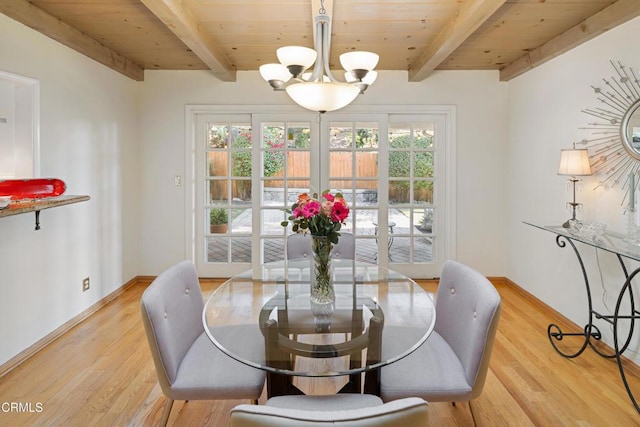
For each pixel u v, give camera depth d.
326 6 2.13
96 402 1.99
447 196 4.08
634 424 1.83
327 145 4.03
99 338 2.74
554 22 2.68
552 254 3.19
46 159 2.66
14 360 2.35
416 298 1.99
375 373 1.54
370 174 4.07
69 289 2.91
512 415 1.90
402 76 3.96
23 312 2.44
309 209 1.71
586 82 2.73
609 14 2.39
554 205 3.15
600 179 2.60
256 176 4.05
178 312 1.73
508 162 3.98
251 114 4.02
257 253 4.11
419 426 0.88
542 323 3.03
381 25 2.71
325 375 1.28
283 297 1.99
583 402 2.00
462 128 4.00
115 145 3.57
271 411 0.85
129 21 2.70
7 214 1.89
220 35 2.90
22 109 2.52
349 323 1.66
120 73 3.62
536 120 3.41
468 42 3.10
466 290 1.72
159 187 4.03
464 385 1.51
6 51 2.31
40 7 2.45
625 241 2.10
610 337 2.50
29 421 1.84
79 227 3.04
